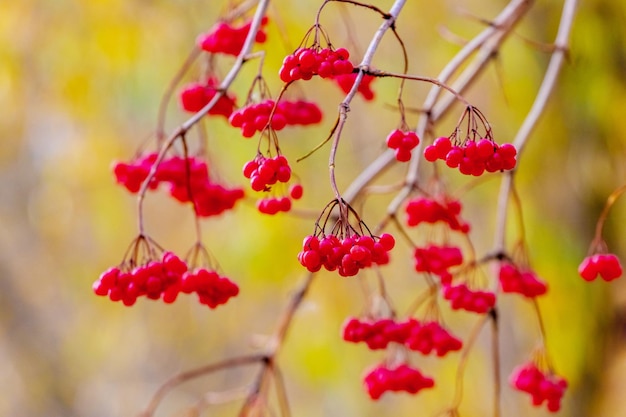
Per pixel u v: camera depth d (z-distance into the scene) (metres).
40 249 3.54
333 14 2.19
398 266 2.46
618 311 2.07
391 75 1.33
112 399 4.00
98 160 2.47
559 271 2.07
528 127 1.61
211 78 1.59
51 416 3.96
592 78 1.99
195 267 1.49
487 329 2.55
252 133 1.44
